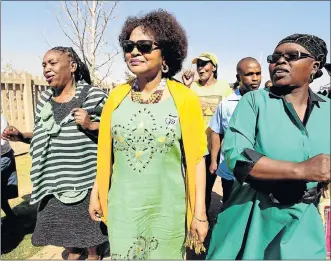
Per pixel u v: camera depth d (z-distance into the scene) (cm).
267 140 171
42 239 293
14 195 446
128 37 209
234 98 349
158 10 207
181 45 213
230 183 358
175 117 200
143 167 201
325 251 171
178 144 203
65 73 288
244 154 167
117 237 207
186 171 208
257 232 174
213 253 187
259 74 337
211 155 372
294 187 168
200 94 459
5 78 821
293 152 168
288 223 170
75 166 284
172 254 211
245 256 171
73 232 288
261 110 175
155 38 199
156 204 205
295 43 168
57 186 285
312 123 172
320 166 151
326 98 181
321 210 229
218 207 483
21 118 891
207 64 453
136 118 202
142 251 206
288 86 172
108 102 214
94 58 702
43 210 295
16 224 450
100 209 232
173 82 210
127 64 205
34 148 288
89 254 312
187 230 216
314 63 172
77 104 288
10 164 432
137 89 210
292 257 163
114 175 213
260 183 173
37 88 963
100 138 217
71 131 281
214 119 364
